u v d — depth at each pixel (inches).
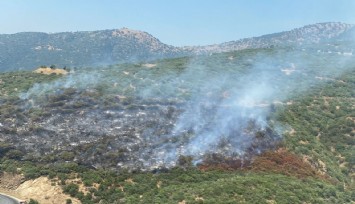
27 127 2246.6
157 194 1732.3
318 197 1811.0
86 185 1829.5
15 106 2437.3
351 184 2170.3
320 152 2364.7
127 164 1996.8
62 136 2192.4
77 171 1937.7
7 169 1975.9
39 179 1895.9
